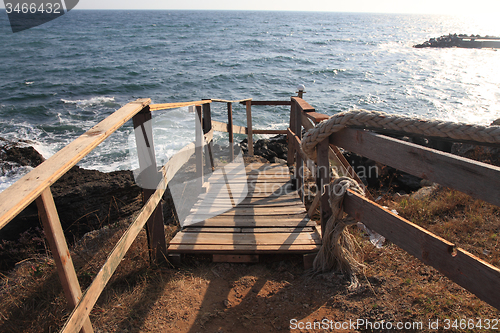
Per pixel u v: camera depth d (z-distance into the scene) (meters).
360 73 28.30
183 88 22.64
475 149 5.06
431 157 1.55
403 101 19.09
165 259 2.73
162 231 2.67
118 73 27.52
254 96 20.50
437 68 31.23
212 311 2.22
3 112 16.44
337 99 19.58
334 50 45.62
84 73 27.42
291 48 46.66
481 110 17.28
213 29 80.44
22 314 2.18
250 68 30.06
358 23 133.12
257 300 2.33
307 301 2.27
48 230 1.29
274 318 2.14
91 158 9.52
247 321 2.13
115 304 2.26
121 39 55.47
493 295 1.35
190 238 2.98
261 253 2.77
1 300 2.37
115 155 9.74
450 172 1.47
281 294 2.38
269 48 46.03
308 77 26.47
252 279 2.58
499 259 2.54
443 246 1.56
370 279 2.40
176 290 2.44
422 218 3.30
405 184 6.77
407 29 102.25
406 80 25.34
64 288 1.40
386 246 2.84
